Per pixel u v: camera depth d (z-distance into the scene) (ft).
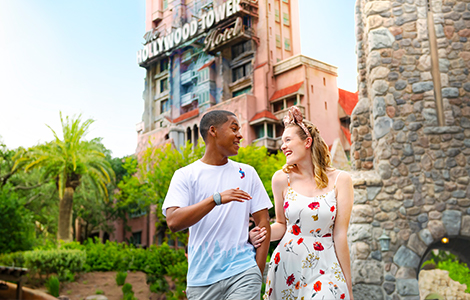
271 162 61.11
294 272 10.94
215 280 9.42
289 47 93.04
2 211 59.06
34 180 91.25
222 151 10.23
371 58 36.52
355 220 33.71
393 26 36.55
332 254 10.89
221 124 10.21
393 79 35.68
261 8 90.79
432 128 34.19
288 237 11.41
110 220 110.73
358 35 41.65
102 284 49.52
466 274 46.75
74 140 71.87
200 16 104.12
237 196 9.02
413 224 32.99
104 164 78.79
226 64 95.25
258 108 86.17
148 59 115.44
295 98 82.07
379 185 34.19
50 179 83.76
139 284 51.29
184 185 9.95
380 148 34.88
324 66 85.87
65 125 72.08
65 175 70.64
